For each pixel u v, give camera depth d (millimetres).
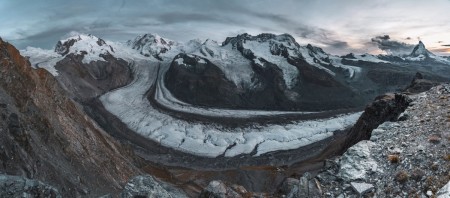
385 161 22297
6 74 61125
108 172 71375
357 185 20766
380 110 85938
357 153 23719
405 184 19828
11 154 42344
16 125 47594
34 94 67625
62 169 52969
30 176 42625
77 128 77750
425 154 21375
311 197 21312
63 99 84000
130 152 111438
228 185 24812
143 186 20641
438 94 31281
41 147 53156
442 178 19047
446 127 23656
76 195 49812
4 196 20531
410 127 25531
